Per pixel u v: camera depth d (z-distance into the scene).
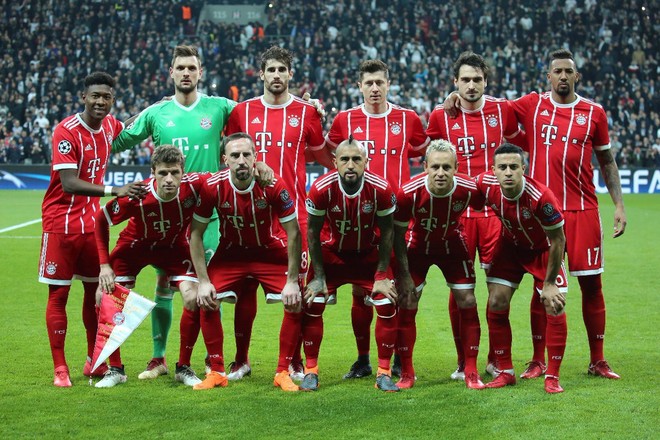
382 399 5.26
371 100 6.31
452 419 4.79
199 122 6.46
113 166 23.84
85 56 28.56
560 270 5.73
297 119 6.36
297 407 5.07
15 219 17.19
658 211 18.94
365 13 30.25
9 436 4.53
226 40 29.06
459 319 5.80
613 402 5.12
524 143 6.48
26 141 25.55
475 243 6.16
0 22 30.38
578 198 6.08
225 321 8.00
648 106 27.28
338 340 7.19
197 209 5.62
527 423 4.70
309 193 5.51
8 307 8.51
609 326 7.61
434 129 6.45
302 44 29.17
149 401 5.25
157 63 28.42
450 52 29.09
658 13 30.11
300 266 5.92
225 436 4.52
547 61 28.56
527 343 7.02
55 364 5.74
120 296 5.74
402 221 5.58
